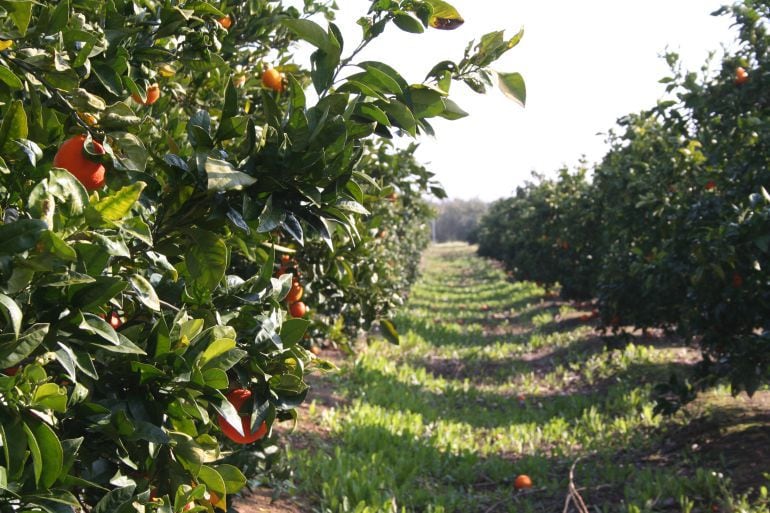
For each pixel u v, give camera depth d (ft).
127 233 5.81
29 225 4.69
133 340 6.24
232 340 6.31
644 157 34.99
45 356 5.03
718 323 21.06
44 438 4.84
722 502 18.12
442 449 26.00
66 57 6.23
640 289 28.81
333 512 18.56
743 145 22.76
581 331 49.75
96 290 5.25
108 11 7.39
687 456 23.24
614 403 31.24
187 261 6.72
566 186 61.93
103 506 5.95
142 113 8.53
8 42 5.78
